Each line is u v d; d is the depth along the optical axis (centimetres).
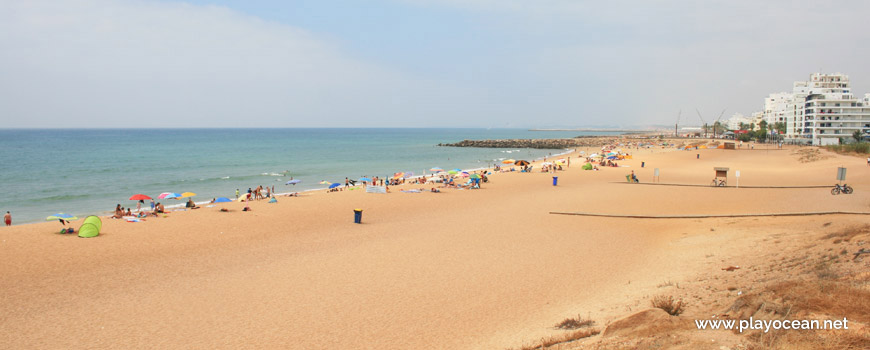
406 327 1689
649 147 14575
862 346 1016
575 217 3762
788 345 1065
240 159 10669
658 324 1284
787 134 16950
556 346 1334
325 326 1706
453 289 2086
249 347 1543
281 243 2953
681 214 3703
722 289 1706
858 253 1744
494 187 5703
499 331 1620
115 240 2956
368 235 3180
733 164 8631
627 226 3375
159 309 1869
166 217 3734
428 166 9600
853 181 5619
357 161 10612
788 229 2725
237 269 2402
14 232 3120
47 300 1956
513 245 2867
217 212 3991
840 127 13725
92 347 1539
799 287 1401
